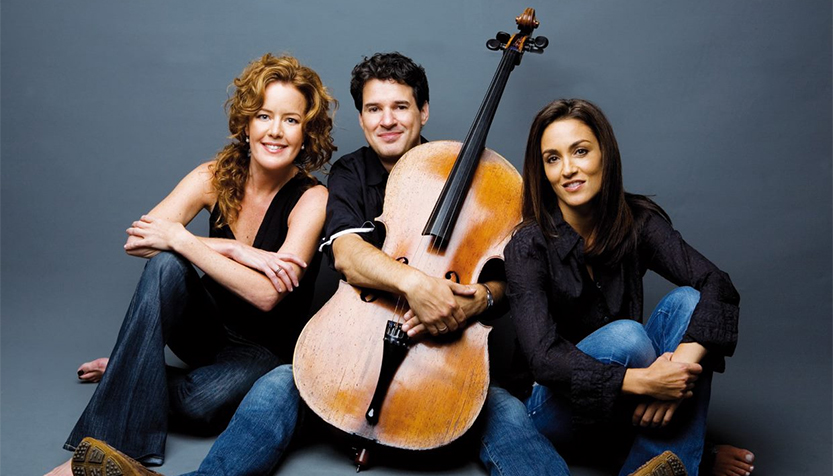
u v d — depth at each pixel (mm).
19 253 3377
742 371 2900
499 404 2066
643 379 1796
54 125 3324
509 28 3127
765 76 3094
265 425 1970
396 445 1906
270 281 2285
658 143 3127
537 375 1901
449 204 2146
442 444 1906
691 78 3107
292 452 2186
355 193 2436
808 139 3109
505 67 2455
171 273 2168
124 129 3287
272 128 2348
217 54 3215
